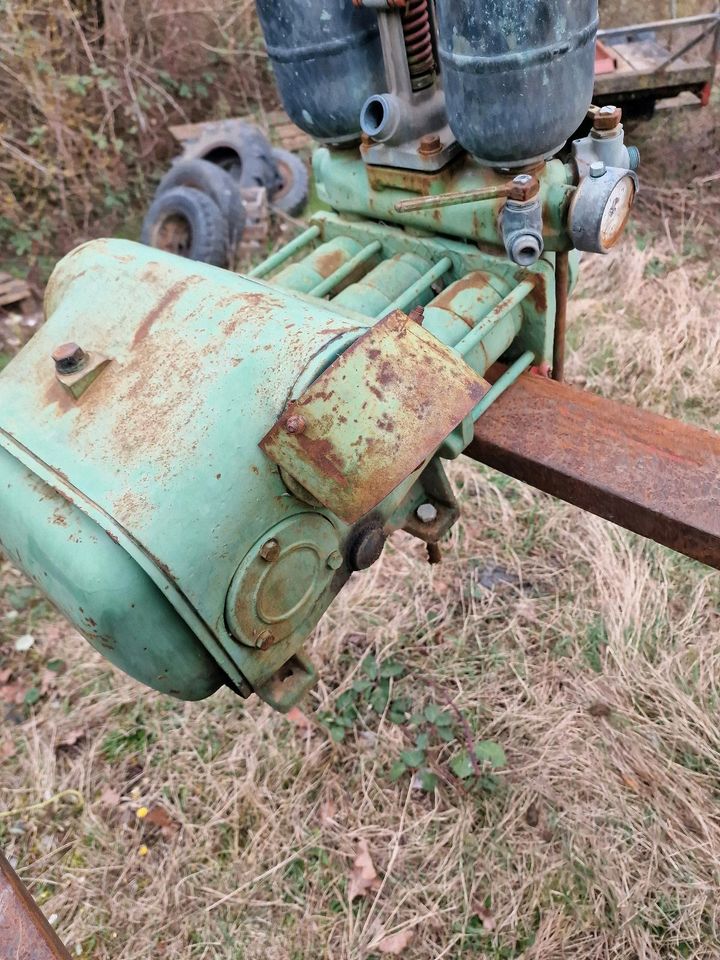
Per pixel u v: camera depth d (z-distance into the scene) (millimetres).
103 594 891
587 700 1944
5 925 799
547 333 1374
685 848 1664
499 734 1934
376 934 1666
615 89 3225
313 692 2080
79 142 4086
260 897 1772
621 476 1087
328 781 1917
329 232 1580
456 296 1285
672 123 3627
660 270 3057
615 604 2096
